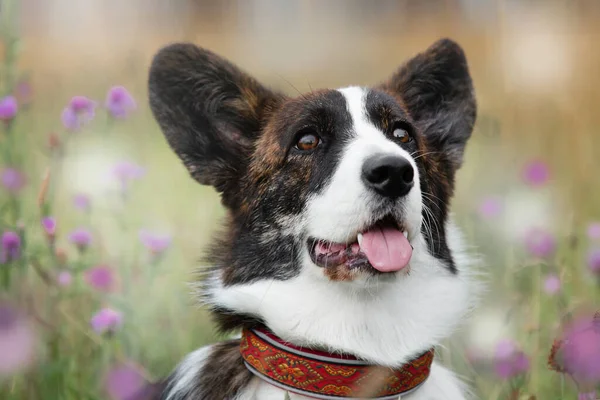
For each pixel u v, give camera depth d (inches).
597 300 354.9
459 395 287.4
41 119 512.7
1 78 366.3
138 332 343.3
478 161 530.3
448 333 279.0
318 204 266.4
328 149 274.8
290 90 434.0
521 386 293.3
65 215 414.9
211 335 358.6
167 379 292.7
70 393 293.4
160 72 302.5
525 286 338.0
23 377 288.5
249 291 273.3
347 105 282.5
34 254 319.6
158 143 591.5
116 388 292.5
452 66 324.5
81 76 689.0
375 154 257.6
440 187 305.0
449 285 283.4
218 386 270.5
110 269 360.8
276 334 268.4
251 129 300.2
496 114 597.0
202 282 290.2
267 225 279.7
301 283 269.3
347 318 266.4
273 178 281.3
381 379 259.1
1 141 362.3
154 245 365.1
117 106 375.6
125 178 394.6
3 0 351.6
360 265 257.9
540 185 424.5
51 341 303.0
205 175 299.9
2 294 303.7
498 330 311.0
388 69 903.7
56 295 323.0
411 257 263.1
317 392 258.8
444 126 320.2
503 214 399.9
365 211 256.4
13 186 347.6
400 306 272.4
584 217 479.2
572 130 613.0
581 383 242.4
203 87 303.7
